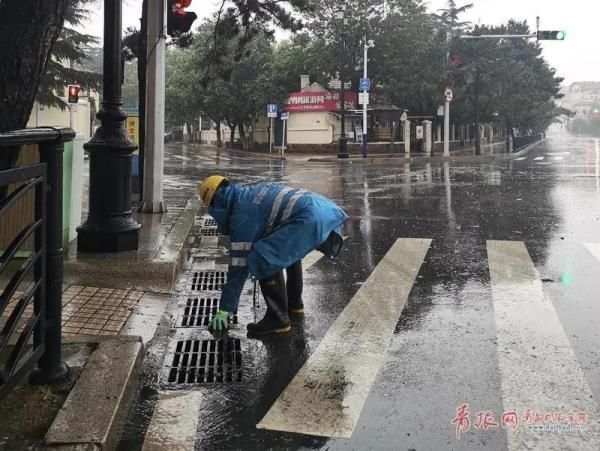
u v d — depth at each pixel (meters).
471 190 15.03
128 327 4.61
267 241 4.36
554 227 9.36
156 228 8.23
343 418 3.21
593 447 2.90
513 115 41.59
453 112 40.56
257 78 40.22
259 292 5.74
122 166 6.47
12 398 3.09
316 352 4.18
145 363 4.00
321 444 2.95
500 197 13.45
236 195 4.50
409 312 5.07
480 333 4.51
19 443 2.68
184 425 3.15
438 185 16.48
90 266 5.87
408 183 17.23
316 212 4.38
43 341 3.13
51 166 3.08
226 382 3.72
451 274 6.40
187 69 41.94
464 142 53.34
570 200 12.72
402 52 36.81
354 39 36.47
